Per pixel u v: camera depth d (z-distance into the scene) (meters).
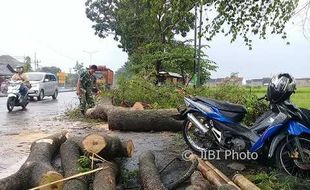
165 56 21.19
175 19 10.59
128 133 9.78
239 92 12.05
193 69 21.14
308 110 5.78
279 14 8.96
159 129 9.96
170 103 12.80
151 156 6.04
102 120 12.63
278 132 5.73
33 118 13.28
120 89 14.98
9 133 9.85
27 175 5.04
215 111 6.23
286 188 5.20
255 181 5.49
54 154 6.83
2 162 6.79
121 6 36.41
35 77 23.83
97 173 5.15
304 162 5.57
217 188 4.93
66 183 4.78
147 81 15.83
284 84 5.78
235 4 9.32
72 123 11.99
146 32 32.66
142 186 5.32
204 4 9.42
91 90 13.88
